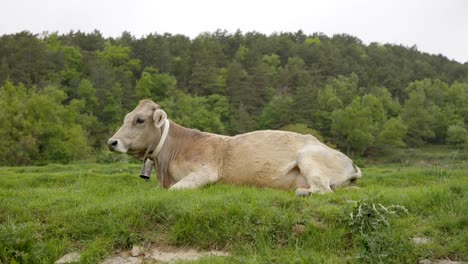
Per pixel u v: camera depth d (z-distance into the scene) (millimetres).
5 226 6539
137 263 6004
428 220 6320
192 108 93000
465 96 109750
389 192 7328
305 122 89375
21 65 91125
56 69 99562
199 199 6910
